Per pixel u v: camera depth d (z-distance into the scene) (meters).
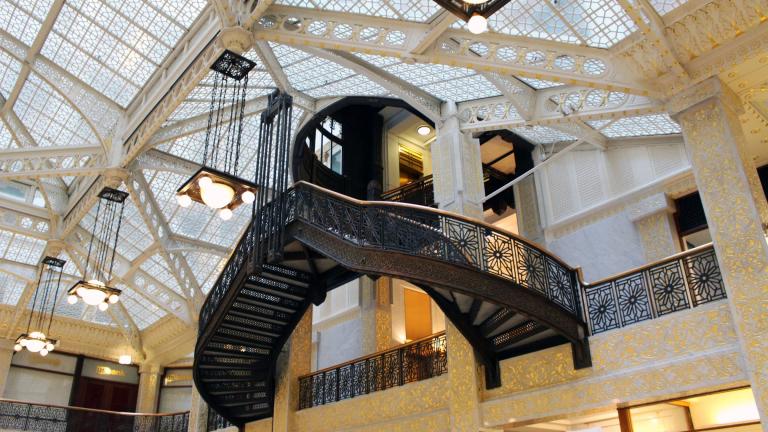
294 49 9.67
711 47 6.59
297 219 8.67
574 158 11.63
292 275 9.77
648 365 6.84
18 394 16.97
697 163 6.71
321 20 7.68
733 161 6.46
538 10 6.82
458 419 8.41
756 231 6.12
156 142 11.59
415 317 14.27
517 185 12.49
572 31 6.96
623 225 10.53
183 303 17.02
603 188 10.97
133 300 17.84
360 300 14.29
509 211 13.95
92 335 18.50
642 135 10.48
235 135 12.74
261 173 8.80
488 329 8.29
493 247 7.92
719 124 6.64
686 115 6.93
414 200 13.09
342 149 14.57
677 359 6.62
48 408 15.49
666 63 6.81
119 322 18.31
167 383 19.28
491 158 14.08
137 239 15.57
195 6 9.73
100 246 15.67
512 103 8.86
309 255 9.38
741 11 6.21
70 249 15.15
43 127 12.99
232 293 9.38
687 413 7.41
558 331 7.37
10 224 14.55
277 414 11.30
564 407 7.41
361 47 7.52
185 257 16.00
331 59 9.09
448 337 8.96
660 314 7.07
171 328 17.73
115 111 12.12
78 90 11.85
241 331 10.27
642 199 10.33
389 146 15.20
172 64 10.68
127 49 10.84
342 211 8.32
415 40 7.24
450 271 7.48
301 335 11.84
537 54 7.39
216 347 10.29
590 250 10.87
